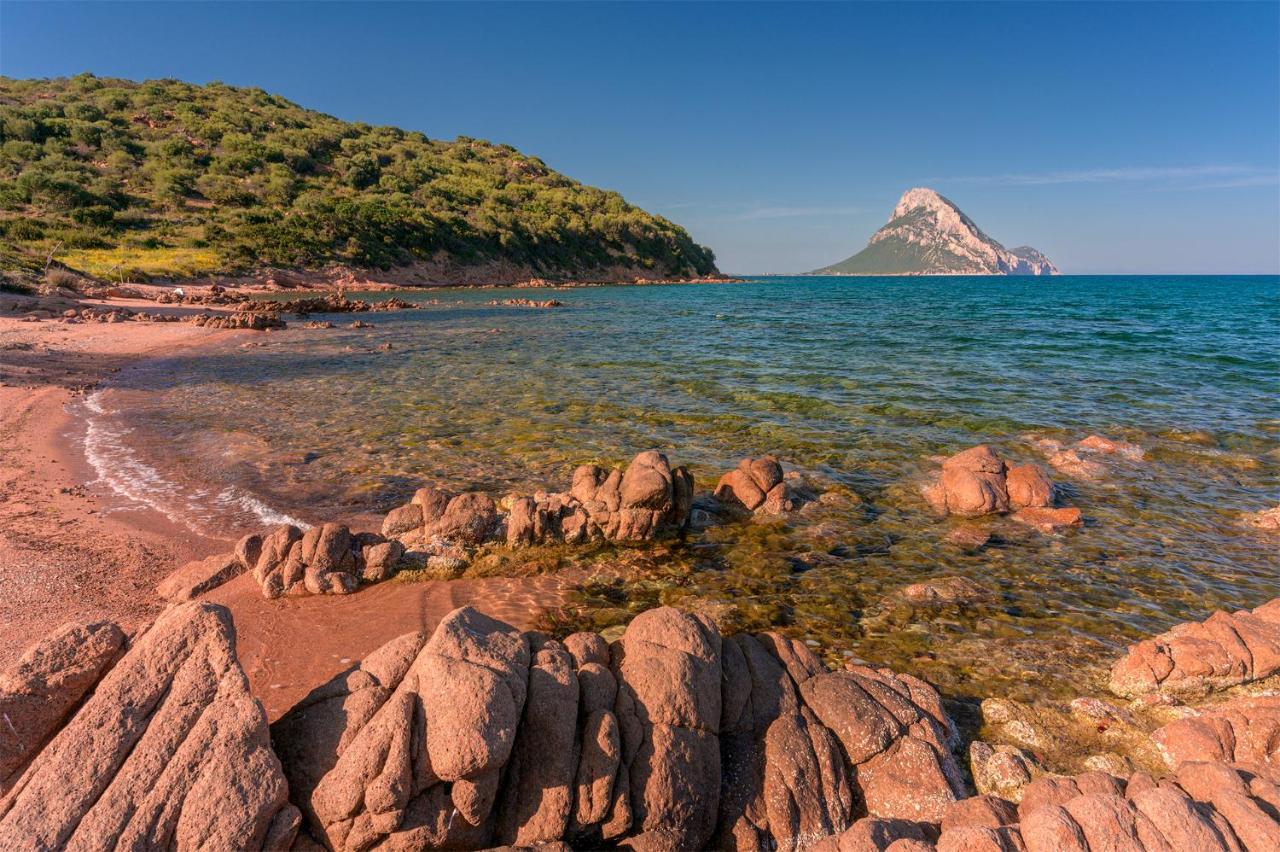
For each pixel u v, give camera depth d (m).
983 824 4.96
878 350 32.97
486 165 148.38
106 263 59.66
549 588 9.25
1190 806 4.48
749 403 20.50
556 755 4.93
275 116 126.81
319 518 11.21
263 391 21.44
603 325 46.81
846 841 4.82
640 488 10.66
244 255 72.62
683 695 5.41
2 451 13.76
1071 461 14.80
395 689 5.21
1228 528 11.61
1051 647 8.08
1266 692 6.79
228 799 4.35
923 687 6.56
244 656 7.33
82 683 4.99
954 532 11.38
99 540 9.85
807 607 8.95
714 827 5.31
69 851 4.09
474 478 13.47
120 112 107.88
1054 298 90.94
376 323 45.66
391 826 4.44
